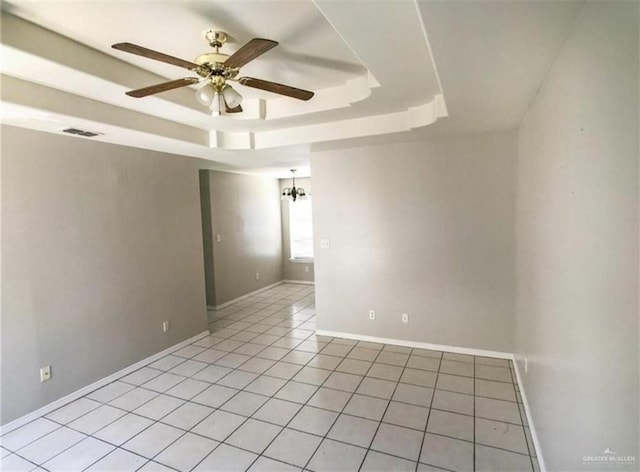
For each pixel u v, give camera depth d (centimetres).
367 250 422
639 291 86
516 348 346
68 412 295
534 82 204
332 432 260
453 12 126
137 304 377
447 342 392
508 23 136
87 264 328
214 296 599
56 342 304
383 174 404
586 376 129
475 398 298
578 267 138
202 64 184
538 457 224
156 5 162
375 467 223
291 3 163
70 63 194
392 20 153
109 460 237
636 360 88
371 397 305
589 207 124
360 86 265
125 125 280
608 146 106
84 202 326
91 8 163
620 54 96
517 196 336
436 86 250
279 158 467
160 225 404
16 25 171
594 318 120
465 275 378
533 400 246
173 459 237
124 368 362
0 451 248
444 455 232
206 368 373
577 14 130
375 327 427
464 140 365
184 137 335
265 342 443
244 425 271
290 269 803
